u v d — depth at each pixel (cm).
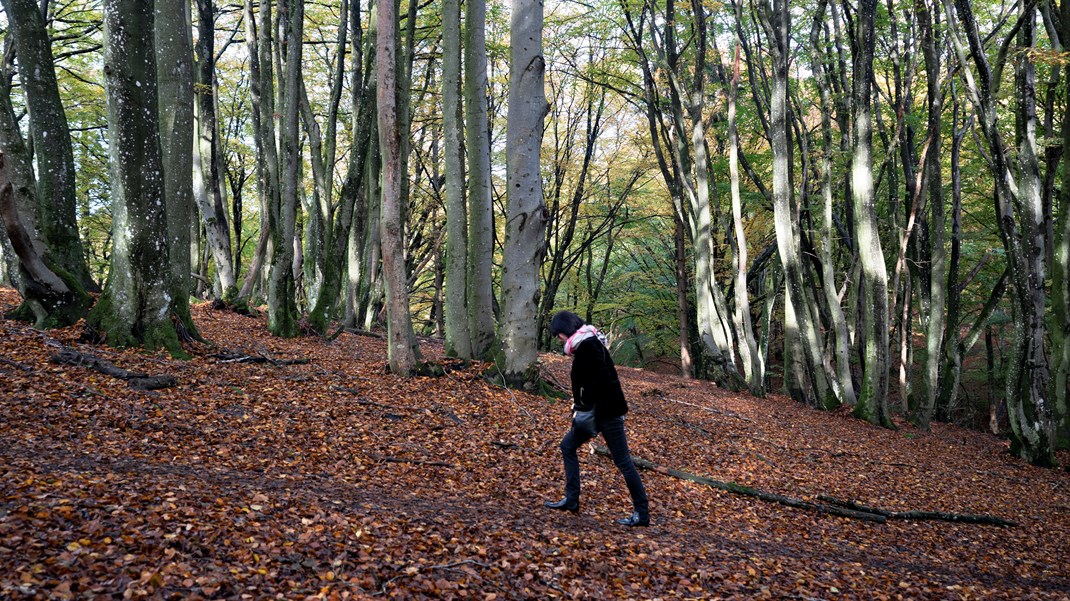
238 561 335
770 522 622
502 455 679
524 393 972
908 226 1569
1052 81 1273
